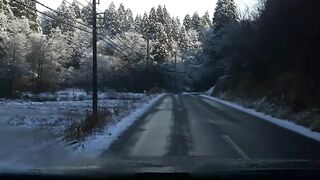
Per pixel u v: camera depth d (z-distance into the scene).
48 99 64.06
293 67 29.38
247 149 13.09
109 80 94.38
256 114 28.47
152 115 27.64
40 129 19.39
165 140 15.47
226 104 42.34
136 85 96.50
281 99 29.84
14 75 68.81
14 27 75.62
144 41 112.06
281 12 28.97
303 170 5.29
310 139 15.52
